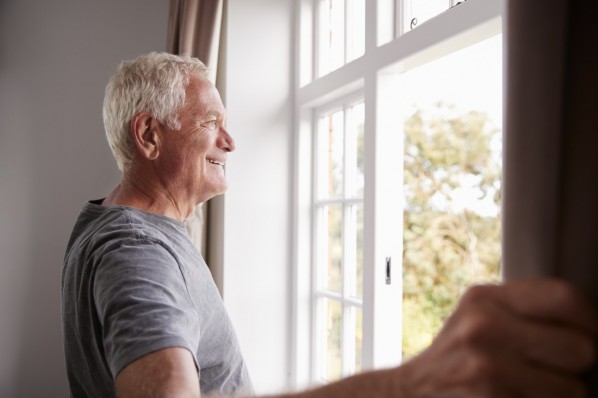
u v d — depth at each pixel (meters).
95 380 1.08
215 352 1.23
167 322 0.87
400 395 0.42
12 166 2.95
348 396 0.46
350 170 2.32
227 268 2.50
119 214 1.16
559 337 0.35
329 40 2.52
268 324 2.55
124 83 1.34
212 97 1.40
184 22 2.36
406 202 6.85
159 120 1.34
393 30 1.94
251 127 2.54
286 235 2.58
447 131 6.80
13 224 2.95
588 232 0.40
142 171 1.35
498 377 0.35
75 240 1.29
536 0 0.41
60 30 3.01
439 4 1.74
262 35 2.57
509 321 0.36
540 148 0.41
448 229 6.80
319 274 2.54
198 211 2.34
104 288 0.94
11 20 2.96
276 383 2.56
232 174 2.52
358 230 2.26
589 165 0.41
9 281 2.94
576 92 0.41
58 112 3.00
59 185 3.00
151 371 0.82
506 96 0.43
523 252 0.41
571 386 0.35
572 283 0.40
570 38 0.41
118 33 3.08
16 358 2.94
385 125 1.94
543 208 0.41
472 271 6.73
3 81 2.95
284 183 2.58
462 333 0.36
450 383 0.37
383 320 1.95
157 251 1.01
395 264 1.95
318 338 2.52
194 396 0.83
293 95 2.60
